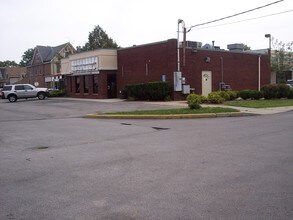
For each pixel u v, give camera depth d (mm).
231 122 15297
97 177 6828
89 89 36719
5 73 101125
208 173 6930
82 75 38125
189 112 18219
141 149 9453
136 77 32125
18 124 16094
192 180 6484
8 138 11961
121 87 34188
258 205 5184
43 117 19312
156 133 12344
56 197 5727
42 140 11391
